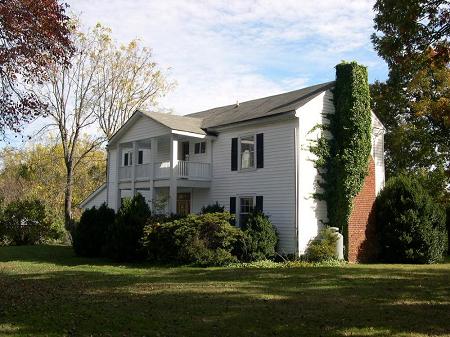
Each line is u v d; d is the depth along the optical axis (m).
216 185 26.02
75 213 49.28
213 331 8.34
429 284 14.26
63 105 37.53
